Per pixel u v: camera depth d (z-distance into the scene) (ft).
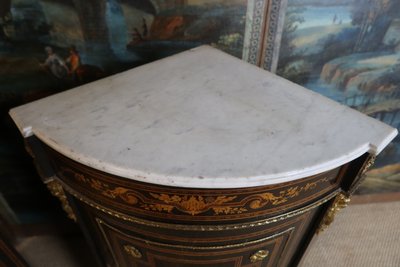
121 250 2.49
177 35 2.92
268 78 2.41
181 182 1.59
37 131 1.86
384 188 4.69
